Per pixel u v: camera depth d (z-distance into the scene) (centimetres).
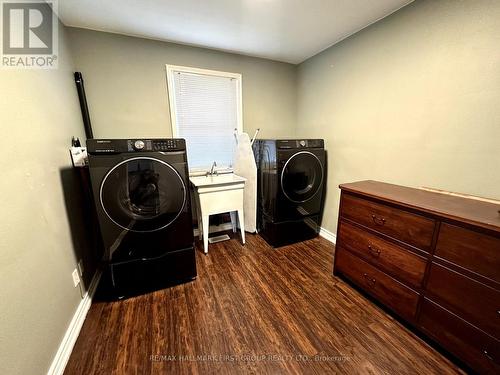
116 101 225
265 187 262
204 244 238
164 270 181
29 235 106
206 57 256
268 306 163
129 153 154
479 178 143
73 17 183
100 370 119
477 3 134
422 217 126
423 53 164
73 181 171
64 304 132
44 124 135
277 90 304
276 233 250
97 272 199
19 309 94
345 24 201
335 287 184
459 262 112
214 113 276
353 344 132
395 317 152
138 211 164
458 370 116
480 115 139
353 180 236
